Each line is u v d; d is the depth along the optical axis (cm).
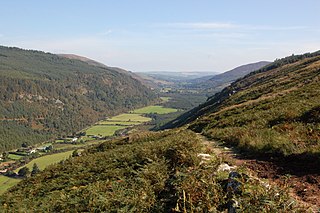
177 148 1255
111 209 877
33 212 1176
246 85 8275
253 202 616
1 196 1750
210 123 2767
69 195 1220
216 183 775
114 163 1600
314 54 10725
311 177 801
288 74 5566
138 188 972
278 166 944
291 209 591
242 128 1736
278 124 1569
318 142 1038
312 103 1858
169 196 845
